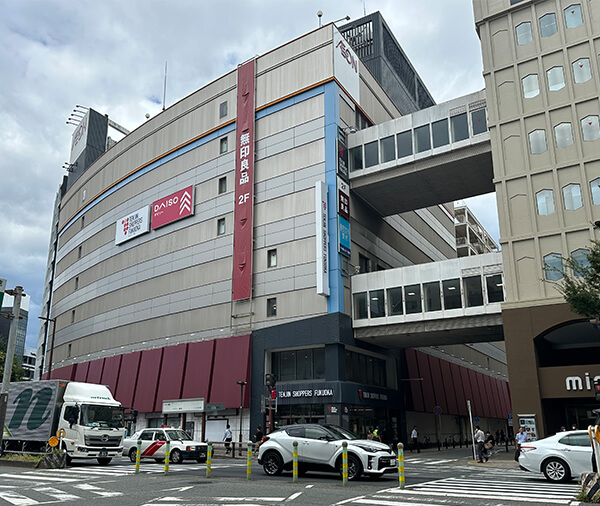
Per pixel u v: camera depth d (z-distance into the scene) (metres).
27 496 12.16
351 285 36.41
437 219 57.75
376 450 15.33
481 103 34.09
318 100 38.66
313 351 35.72
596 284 21.50
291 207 37.97
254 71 42.78
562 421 30.45
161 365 41.94
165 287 44.66
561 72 31.03
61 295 63.28
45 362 63.94
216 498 11.55
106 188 56.25
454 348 53.59
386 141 37.44
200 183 44.41
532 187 30.34
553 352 35.03
